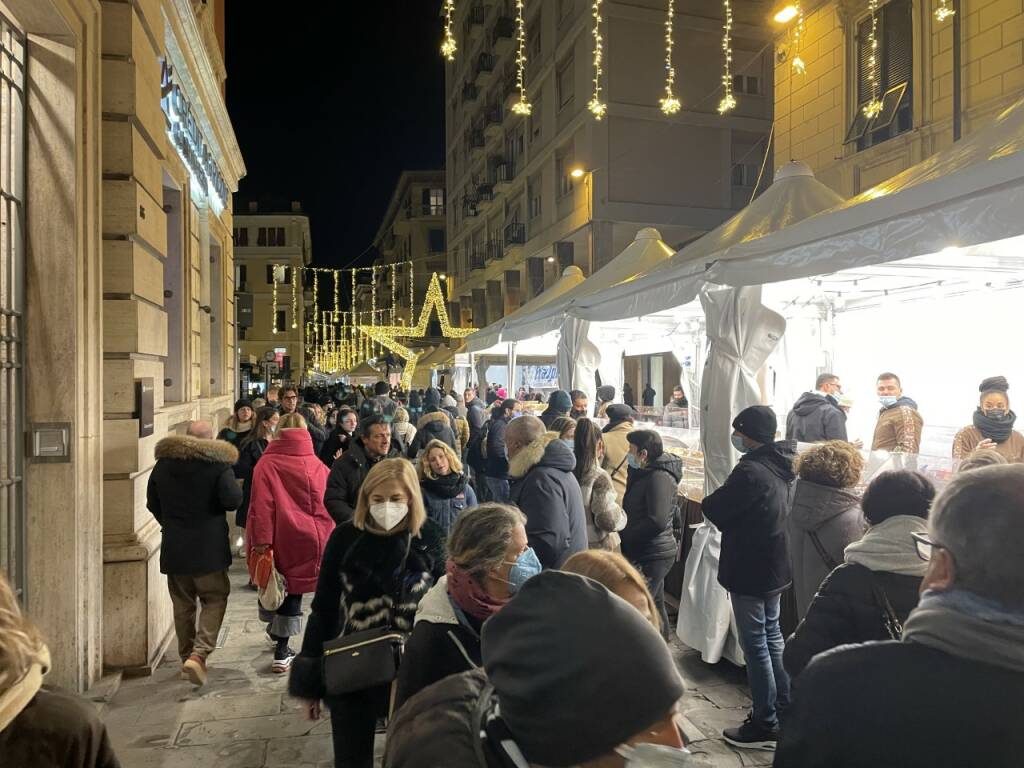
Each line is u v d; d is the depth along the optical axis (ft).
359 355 149.28
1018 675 3.50
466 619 7.25
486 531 7.20
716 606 14.82
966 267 18.54
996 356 23.49
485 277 117.08
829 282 22.49
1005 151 10.73
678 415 31.14
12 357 12.89
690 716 13.00
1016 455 16.28
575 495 12.27
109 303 15.05
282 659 15.17
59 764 4.59
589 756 2.92
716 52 76.13
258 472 15.02
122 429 15.03
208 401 30.71
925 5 35.76
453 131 144.25
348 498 15.33
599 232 73.56
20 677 4.42
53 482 13.29
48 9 12.45
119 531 15.12
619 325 33.60
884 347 27.25
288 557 14.90
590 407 26.50
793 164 19.65
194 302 27.81
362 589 9.19
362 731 9.05
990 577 3.63
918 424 19.38
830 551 10.93
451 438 23.57
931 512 4.15
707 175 76.18
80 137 13.64
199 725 12.78
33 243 13.29
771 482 11.55
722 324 15.71
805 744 3.81
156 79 17.53
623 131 73.97
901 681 3.66
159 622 16.21
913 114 36.52
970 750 3.41
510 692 3.07
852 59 40.83
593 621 3.10
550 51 85.40
